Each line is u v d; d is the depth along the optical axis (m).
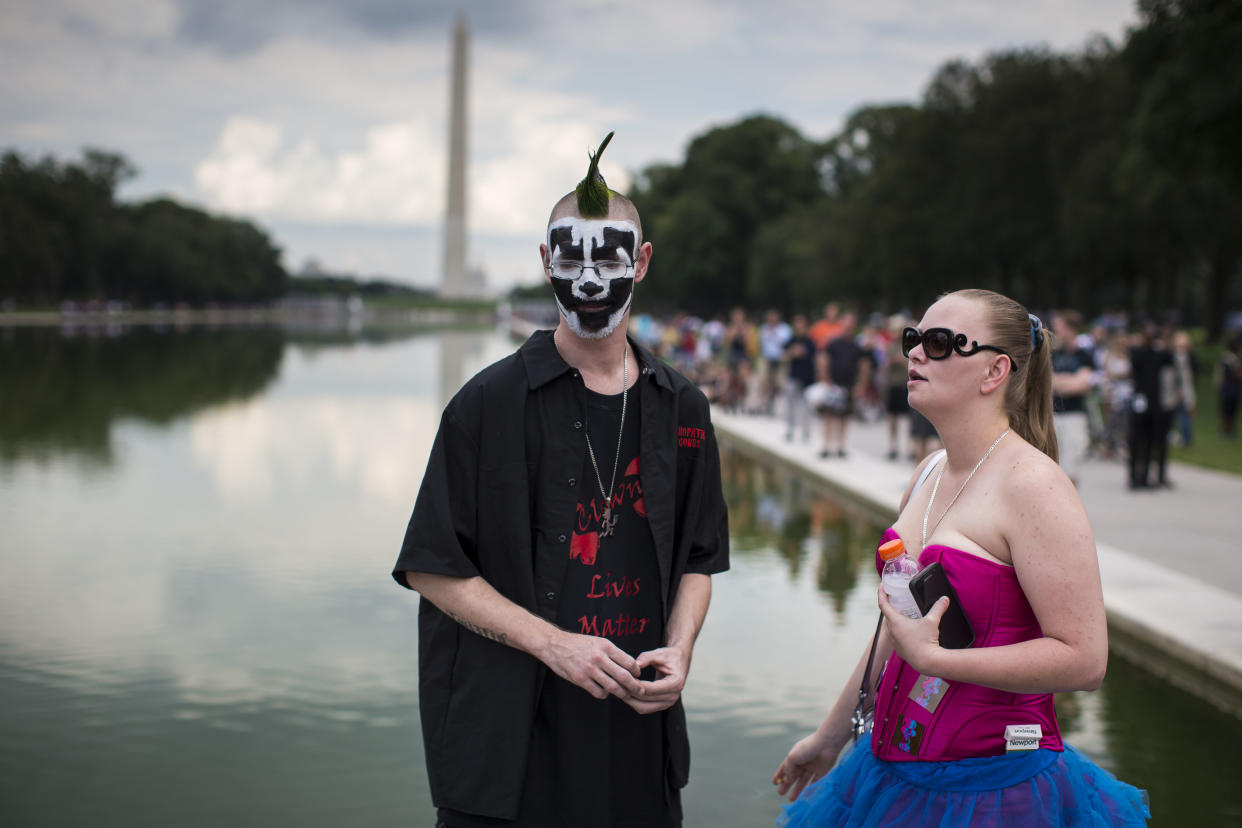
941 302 2.40
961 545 2.26
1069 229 42.56
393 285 188.12
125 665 6.21
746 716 5.55
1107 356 16.02
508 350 49.41
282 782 4.74
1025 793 2.23
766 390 21.88
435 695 2.54
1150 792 4.64
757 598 7.85
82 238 101.50
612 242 2.51
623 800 2.59
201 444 16.36
